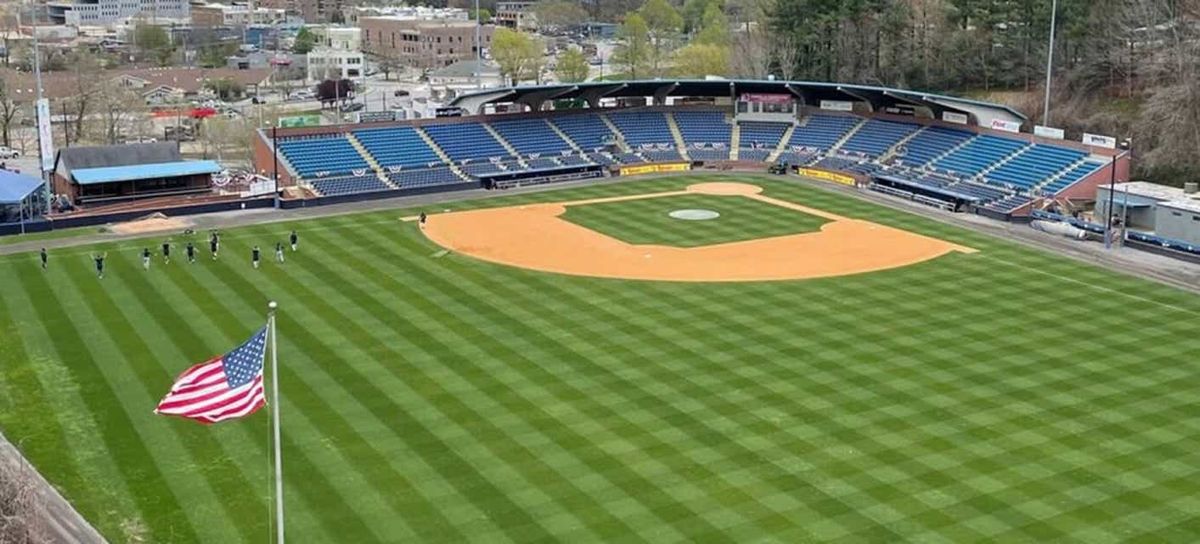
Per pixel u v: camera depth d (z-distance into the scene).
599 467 53.69
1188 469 53.88
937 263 94.00
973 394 63.41
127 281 85.69
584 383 64.75
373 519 48.50
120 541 46.56
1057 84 149.38
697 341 72.56
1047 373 67.00
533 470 53.34
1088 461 54.69
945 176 125.25
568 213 114.00
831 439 57.06
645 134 145.50
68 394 62.66
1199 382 65.69
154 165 119.62
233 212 112.62
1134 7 144.12
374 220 109.19
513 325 75.69
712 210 115.94
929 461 54.53
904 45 168.62
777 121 147.50
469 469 53.41
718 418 59.69
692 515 49.00
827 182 132.00
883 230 106.88
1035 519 48.78
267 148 127.31
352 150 129.62
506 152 135.62
